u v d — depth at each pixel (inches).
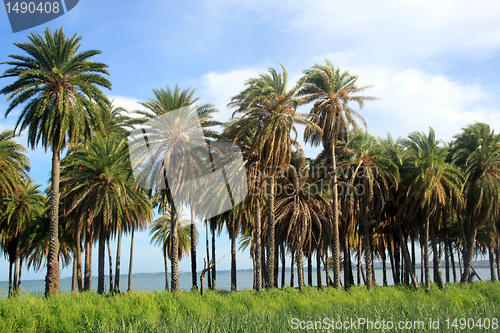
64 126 944.3
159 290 813.2
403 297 810.8
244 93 1111.0
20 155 1236.5
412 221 1371.8
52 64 983.6
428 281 1172.5
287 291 931.3
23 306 594.9
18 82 944.3
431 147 1146.7
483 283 1244.5
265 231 1461.6
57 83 992.2
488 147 1277.1
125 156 1152.2
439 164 1147.3
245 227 1529.3
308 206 1269.7
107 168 1138.0
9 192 1282.0
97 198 1110.4
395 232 1638.8
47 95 956.0
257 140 1020.5
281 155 1033.5
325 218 1304.1
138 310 564.7
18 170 1275.8
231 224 1457.9
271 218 1097.4
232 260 1503.4
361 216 1437.0
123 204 1128.2
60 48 997.8
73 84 1021.8
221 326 413.4
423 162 1134.4
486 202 1267.2
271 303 683.4
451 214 1259.2
